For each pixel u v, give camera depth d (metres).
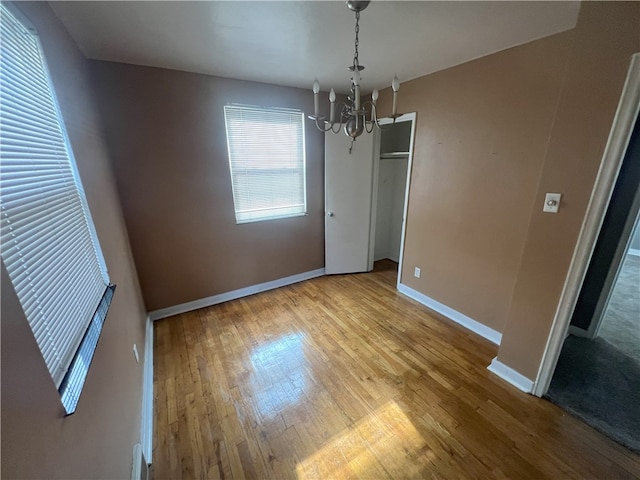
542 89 1.82
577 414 1.66
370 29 1.69
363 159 3.49
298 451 1.48
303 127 3.17
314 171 3.39
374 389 1.88
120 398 1.26
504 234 2.18
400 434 1.56
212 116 2.63
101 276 1.39
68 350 0.87
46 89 1.11
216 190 2.82
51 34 1.31
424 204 2.82
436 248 2.77
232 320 2.74
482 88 2.15
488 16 1.54
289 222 3.38
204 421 1.66
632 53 1.21
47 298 0.79
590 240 1.46
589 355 2.18
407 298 3.16
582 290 2.38
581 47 1.36
